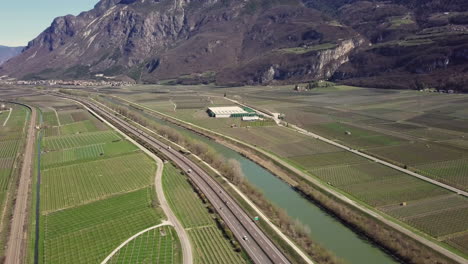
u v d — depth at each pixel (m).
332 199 132.12
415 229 109.06
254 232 108.69
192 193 138.75
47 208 129.75
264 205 125.88
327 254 95.62
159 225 114.12
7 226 117.06
